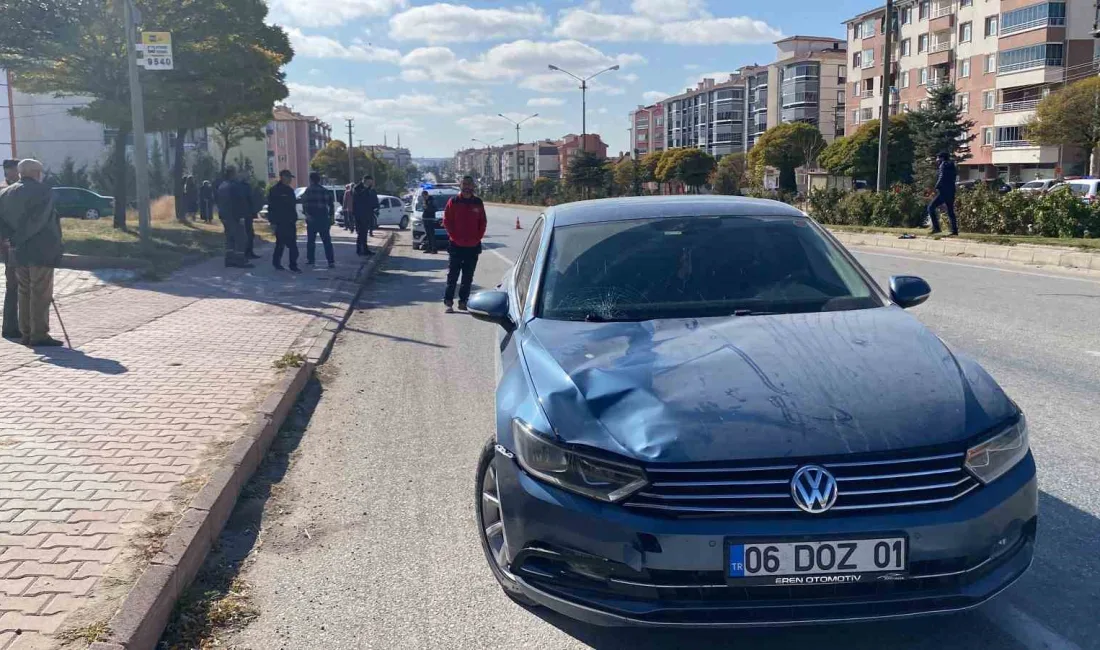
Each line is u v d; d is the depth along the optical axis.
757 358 3.54
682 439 3.05
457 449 6.07
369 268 18.05
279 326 10.52
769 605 2.98
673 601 3.01
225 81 23.14
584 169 74.31
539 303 4.47
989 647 3.32
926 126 59.97
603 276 4.56
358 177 109.06
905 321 4.02
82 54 20.70
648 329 3.99
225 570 4.19
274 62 27.56
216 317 11.05
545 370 3.65
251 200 17.34
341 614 3.77
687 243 4.76
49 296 8.82
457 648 3.47
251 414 6.32
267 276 15.94
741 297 4.36
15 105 54.12
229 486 4.92
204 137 64.06
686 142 143.38
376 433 6.48
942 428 3.10
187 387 7.16
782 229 4.91
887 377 3.39
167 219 31.02
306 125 135.75
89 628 3.32
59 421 6.12
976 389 3.39
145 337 9.50
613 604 3.06
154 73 21.38
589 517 3.08
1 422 6.09
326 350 9.41
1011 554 3.16
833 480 2.95
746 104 125.44
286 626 3.67
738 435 3.05
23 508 4.52
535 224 6.01
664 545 2.97
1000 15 67.44
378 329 11.10
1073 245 16.66
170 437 5.75
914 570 2.99
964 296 12.24
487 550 3.79
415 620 3.70
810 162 76.94
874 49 83.50
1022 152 65.88
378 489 5.29
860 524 2.95
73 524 4.31
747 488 2.98
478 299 4.64
